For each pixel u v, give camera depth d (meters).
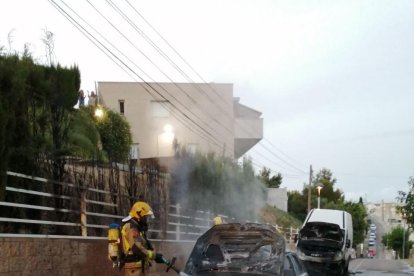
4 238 9.20
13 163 10.58
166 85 36.56
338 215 26.44
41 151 11.25
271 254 8.59
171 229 18.16
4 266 9.13
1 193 9.56
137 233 8.02
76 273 11.35
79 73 13.67
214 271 8.20
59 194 11.65
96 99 25.67
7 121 9.65
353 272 28.02
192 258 8.62
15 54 11.42
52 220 11.52
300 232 25.86
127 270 7.99
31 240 9.91
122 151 22.19
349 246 26.41
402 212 28.78
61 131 12.29
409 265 39.94
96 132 17.20
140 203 8.22
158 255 8.20
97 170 13.72
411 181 28.53
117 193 14.38
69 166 12.30
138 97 36.25
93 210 13.41
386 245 115.31
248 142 40.56
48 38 18.19
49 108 11.97
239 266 8.30
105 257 12.52
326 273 25.00
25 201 10.82
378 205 169.25
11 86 10.02
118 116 23.25
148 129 35.97
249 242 8.75
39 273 10.09
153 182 16.55
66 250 11.06
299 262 9.26
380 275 26.47
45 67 12.47
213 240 8.83
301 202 63.12
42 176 11.27
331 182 72.44
